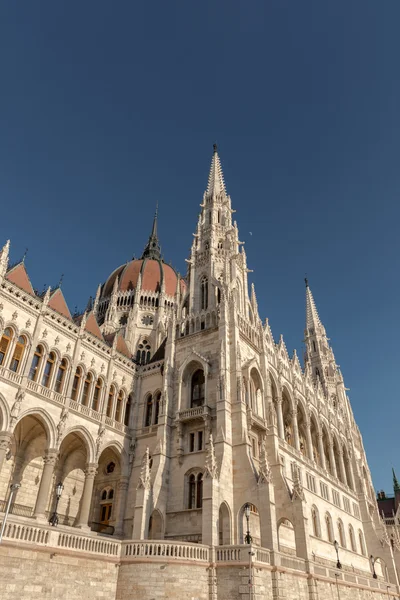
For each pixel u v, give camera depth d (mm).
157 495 43094
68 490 47406
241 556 32531
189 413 47969
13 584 23516
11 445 42750
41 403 41219
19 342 41594
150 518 43188
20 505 41594
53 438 41344
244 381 49875
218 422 44781
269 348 59281
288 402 60844
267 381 54031
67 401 43906
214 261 62750
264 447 44125
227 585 31875
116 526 45906
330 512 60594
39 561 25172
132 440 51156
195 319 55875
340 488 67562
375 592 55406
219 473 40406
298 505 43156
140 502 40000
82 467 50031
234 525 39938
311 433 69625
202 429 46719
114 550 30500
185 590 30266
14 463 42656
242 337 52969
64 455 47875
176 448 46719
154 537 42031
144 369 56844
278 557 36031
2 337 40031
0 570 23156
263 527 38250
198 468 44281
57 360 44844
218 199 73000
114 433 49250
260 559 33906
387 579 66812
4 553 23594
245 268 66188
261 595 31906
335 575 45938
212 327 52500
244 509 40438
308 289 110188
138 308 86188
